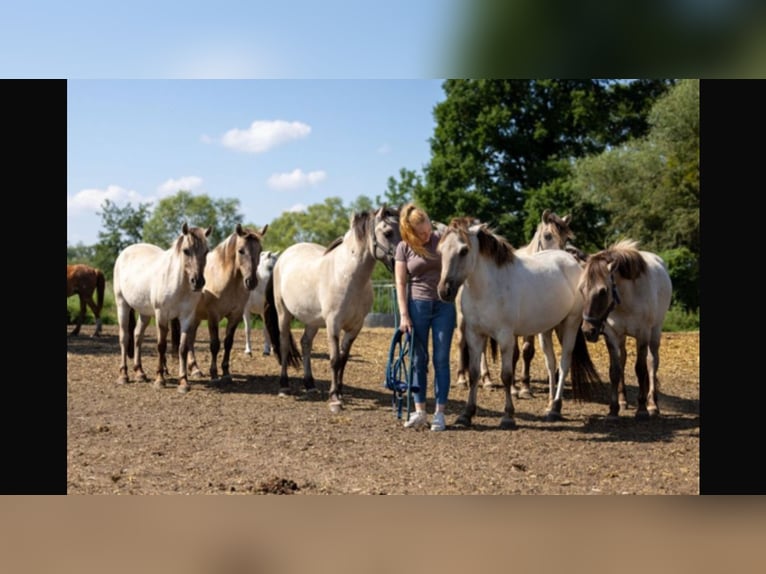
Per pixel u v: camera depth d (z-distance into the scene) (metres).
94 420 7.90
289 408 8.84
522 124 33.78
